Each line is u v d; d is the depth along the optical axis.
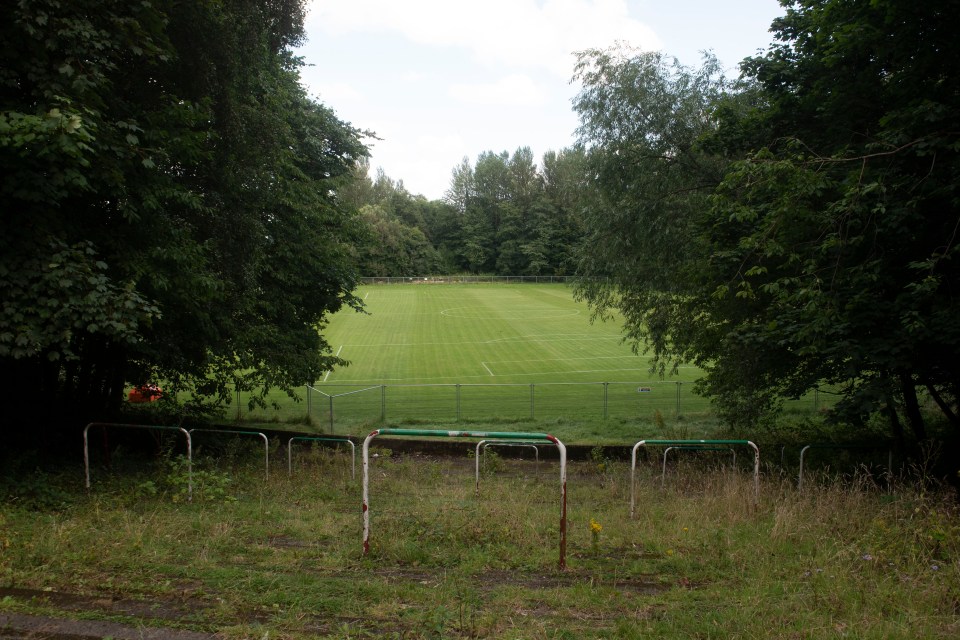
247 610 4.52
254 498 9.17
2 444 9.88
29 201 7.93
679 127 18.69
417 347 43.09
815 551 6.25
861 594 4.91
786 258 11.23
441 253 120.06
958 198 9.00
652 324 19.48
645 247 18.83
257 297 16.48
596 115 19.48
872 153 10.25
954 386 11.77
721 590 5.20
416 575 5.54
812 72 12.70
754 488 8.66
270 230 16.88
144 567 5.35
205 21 11.09
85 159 7.55
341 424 23.08
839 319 9.70
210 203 13.15
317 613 4.51
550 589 5.16
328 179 23.20
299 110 20.81
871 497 8.02
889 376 10.72
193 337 13.29
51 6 7.83
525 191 115.00
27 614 4.29
